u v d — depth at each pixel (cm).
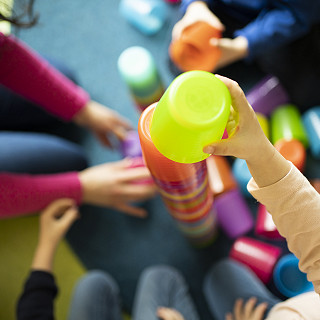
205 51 85
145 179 95
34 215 113
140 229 110
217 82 36
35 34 122
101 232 111
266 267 93
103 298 96
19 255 111
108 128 101
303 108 110
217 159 94
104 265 110
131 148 100
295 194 44
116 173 94
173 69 113
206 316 105
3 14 62
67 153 103
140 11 113
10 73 81
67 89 92
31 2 73
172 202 67
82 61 121
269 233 93
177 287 100
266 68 106
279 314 63
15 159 96
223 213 99
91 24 122
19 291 109
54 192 89
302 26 90
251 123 40
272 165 43
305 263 48
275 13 91
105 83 119
